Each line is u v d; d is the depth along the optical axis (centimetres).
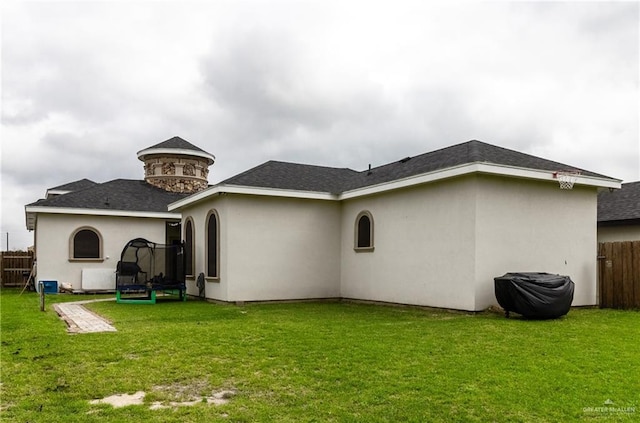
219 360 670
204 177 2734
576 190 1313
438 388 524
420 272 1324
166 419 443
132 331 916
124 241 2273
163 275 1891
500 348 729
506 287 1072
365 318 1115
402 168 1545
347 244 1662
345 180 1850
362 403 482
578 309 1269
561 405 470
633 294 1254
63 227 2167
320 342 787
